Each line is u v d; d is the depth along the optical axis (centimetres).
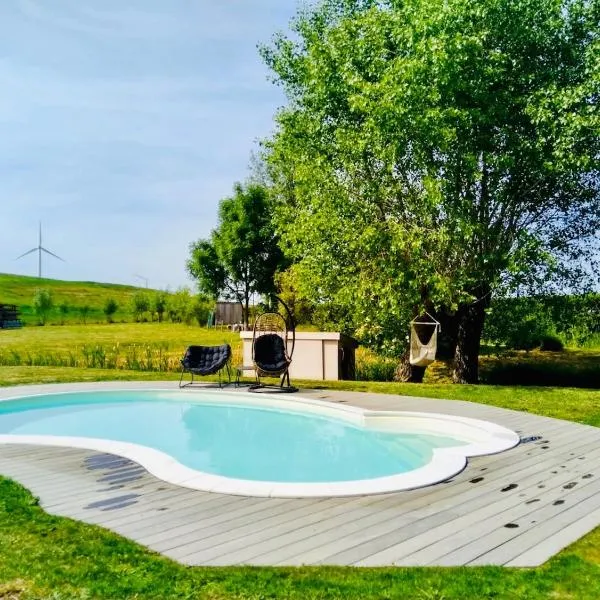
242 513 460
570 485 549
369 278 1433
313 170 1480
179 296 4481
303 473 717
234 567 353
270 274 3419
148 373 1553
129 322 4556
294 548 387
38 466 607
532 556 377
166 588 324
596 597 319
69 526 420
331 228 1441
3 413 1105
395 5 1464
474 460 650
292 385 1334
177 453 824
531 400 1105
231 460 782
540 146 1234
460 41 1185
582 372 1728
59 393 1173
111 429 982
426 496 512
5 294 6356
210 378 1462
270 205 3231
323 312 1800
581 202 1449
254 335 1270
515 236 1334
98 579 334
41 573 342
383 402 1083
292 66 1753
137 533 413
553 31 1330
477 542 401
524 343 1648
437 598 316
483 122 1275
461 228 1237
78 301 6438
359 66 1462
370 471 724
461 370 1542
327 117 1580
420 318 1438
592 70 1201
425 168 1330
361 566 358
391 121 1273
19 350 2322
